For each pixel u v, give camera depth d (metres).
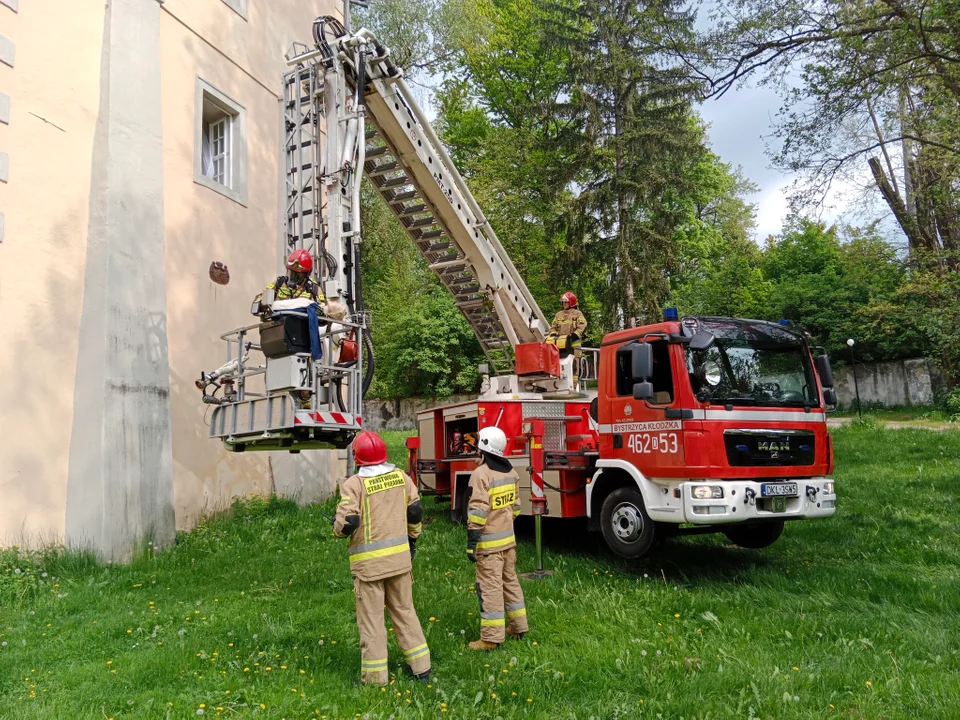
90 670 4.91
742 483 6.83
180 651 5.18
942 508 9.90
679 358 7.00
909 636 5.39
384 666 4.64
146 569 7.75
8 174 7.73
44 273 8.03
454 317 31.17
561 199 25.14
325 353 7.78
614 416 7.66
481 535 5.30
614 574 7.48
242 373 7.14
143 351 8.73
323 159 8.92
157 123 9.43
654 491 7.21
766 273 36.59
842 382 29.16
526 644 5.33
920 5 11.14
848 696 4.43
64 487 8.05
